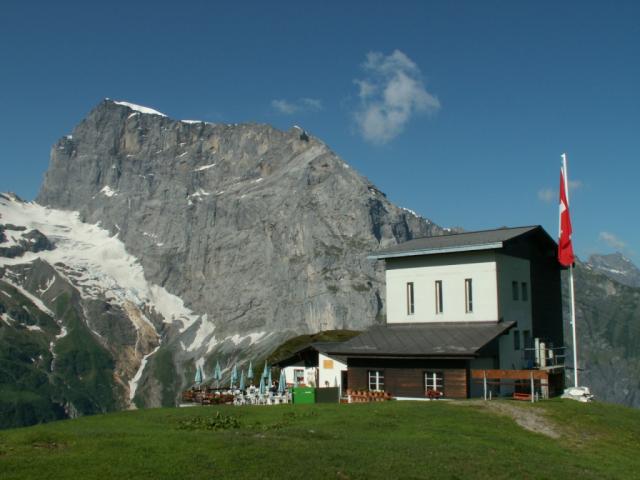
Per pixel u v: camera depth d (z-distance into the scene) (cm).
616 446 3397
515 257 5775
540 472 2519
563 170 4919
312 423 3200
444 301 5619
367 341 5459
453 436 2998
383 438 2847
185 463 2075
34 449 2284
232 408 3872
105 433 2628
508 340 5425
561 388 5906
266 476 2020
